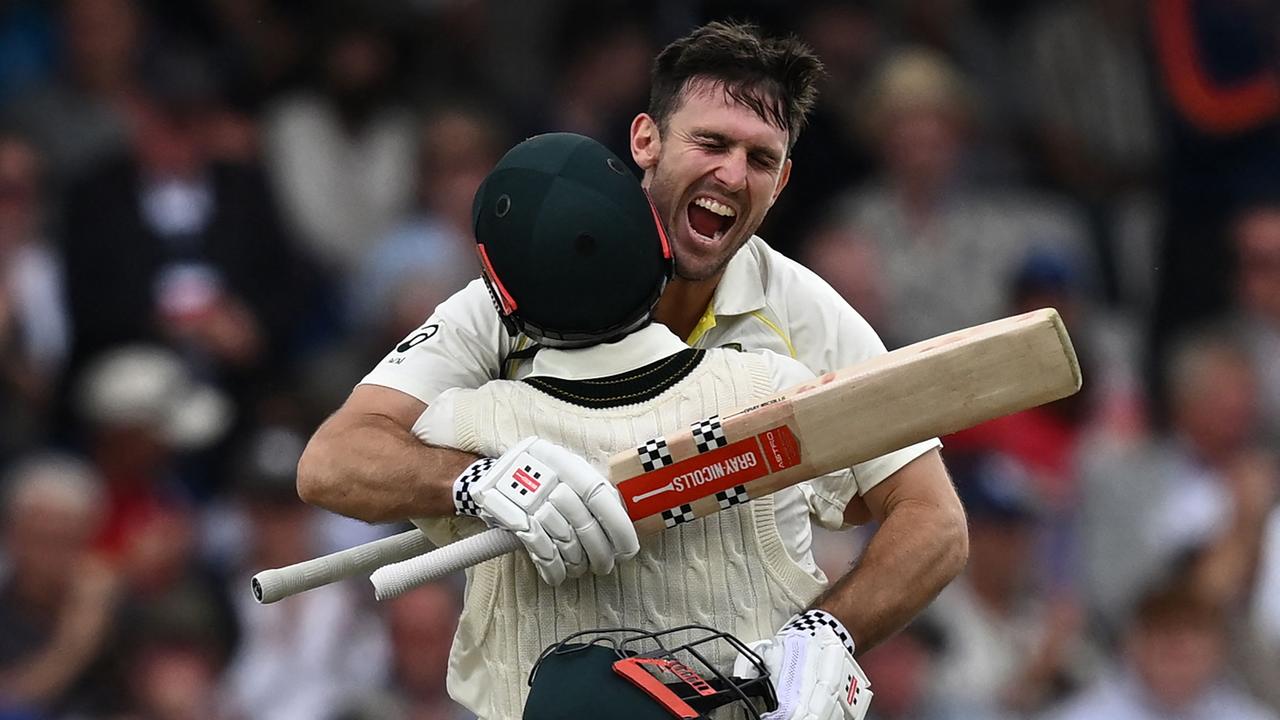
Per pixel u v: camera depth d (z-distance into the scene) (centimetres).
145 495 2503
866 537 2222
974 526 2297
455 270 2861
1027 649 2284
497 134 3092
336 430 1142
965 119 3055
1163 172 3180
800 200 2970
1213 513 2450
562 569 1024
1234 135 3186
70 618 2325
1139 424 2680
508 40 3194
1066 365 1032
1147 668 2219
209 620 2344
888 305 2873
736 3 3128
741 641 1077
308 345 2870
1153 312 3034
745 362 1098
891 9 3183
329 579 1109
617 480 1055
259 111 3052
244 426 2648
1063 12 3231
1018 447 2550
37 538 2325
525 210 1066
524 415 1082
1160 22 3216
